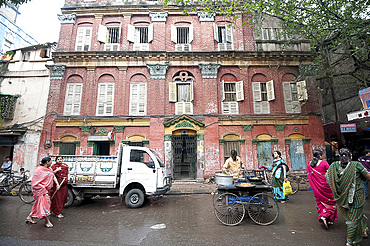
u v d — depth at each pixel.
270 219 5.72
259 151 13.07
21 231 4.99
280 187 7.72
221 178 5.67
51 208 6.03
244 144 12.96
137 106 13.27
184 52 13.43
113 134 12.77
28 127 12.82
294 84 14.01
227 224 5.32
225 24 14.70
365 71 13.01
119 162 7.62
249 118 13.18
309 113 13.42
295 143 13.23
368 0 9.41
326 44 12.85
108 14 14.50
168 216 6.20
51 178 5.64
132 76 13.66
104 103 13.26
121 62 13.58
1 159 13.35
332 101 16.83
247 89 13.63
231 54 13.66
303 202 7.65
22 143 12.62
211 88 13.40
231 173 6.55
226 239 4.46
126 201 7.25
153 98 13.17
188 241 4.37
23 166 12.36
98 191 7.62
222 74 13.85
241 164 6.69
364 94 7.46
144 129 12.96
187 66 13.75
